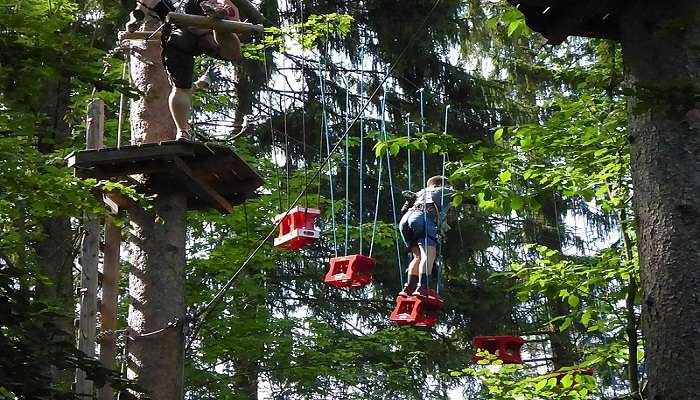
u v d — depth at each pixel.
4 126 8.75
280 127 19.59
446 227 11.45
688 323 4.85
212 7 8.84
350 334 18.61
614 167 9.84
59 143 13.11
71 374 12.81
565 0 5.47
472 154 9.56
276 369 15.05
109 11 12.99
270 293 18.89
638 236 5.16
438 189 11.38
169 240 10.20
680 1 5.16
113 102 15.50
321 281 19.56
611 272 10.18
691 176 5.00
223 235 15.85
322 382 18.16
